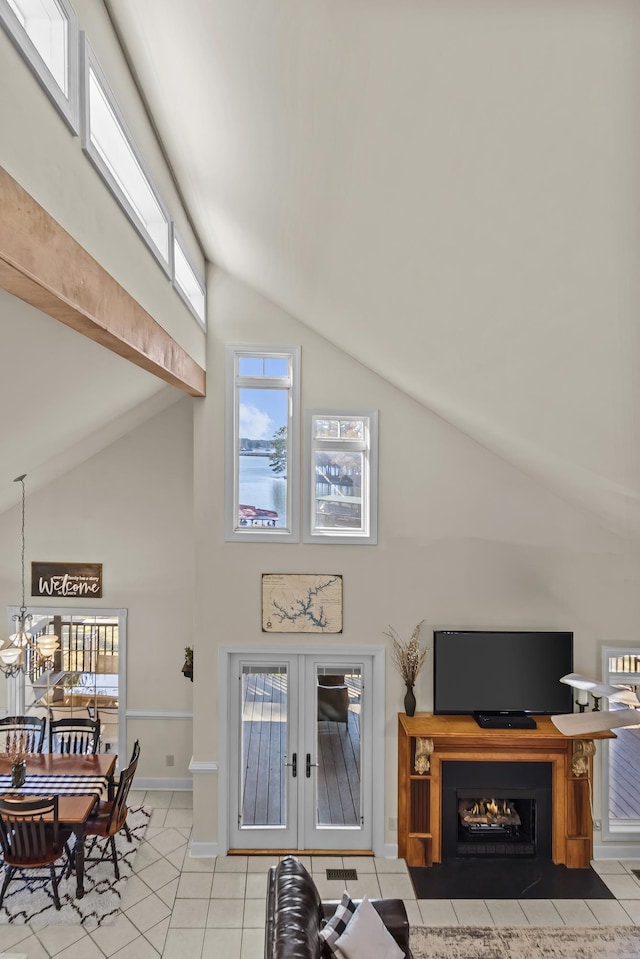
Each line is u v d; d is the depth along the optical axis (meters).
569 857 5.05
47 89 1.65
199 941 4.19
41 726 5.70
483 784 5.12
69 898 4.59
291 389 5.25
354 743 5.33
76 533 6.20
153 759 6.27
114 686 6.34
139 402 4.84
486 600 5.27
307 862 5.13
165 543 6.22
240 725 5.32
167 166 3.37
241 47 1.64
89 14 2.02
